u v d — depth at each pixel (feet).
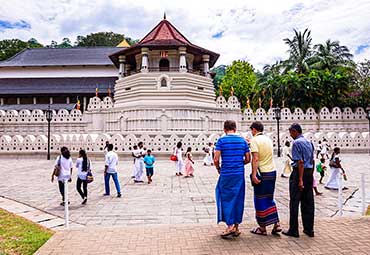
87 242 18.28
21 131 99.19
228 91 172.35
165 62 110.11
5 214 25.29
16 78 172.96
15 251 16.97
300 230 19.84
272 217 18.76
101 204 29.17
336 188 35.29
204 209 27.07
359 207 26.96
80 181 29.48
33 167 59.36
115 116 99.04
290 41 146.00
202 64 119.96
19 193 34.60
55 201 30.63
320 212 25.40
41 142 75.97
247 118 104.22
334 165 35.55
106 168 32.63
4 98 160.35
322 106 113.29
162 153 69.62
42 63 177.78
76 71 175.73
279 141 80.43
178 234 19.52
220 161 19.20
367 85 113.39
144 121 91.91
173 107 92.02
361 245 16.99
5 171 53.62
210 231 20.03
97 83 164.35
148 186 38.73
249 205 28.32
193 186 38.60
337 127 100.68
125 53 111.24
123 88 108.68
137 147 46.42
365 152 80.38
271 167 18.90
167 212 26.12
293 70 138.51
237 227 18.83
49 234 19.98
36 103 159.84
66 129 100.32
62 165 29.32
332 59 135.23
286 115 102.37
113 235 19.52
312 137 80.79
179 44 101.71
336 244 17.21
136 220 23.89
